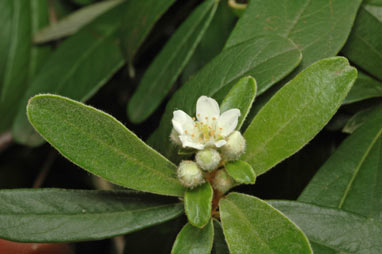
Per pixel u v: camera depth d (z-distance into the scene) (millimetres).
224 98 162
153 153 155
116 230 156
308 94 155
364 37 171
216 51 187
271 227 150
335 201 162
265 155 157
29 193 158
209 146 157
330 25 168
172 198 160
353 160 164
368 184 162
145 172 156
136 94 186
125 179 154
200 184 155
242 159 158
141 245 179
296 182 178
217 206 159
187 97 169
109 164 154
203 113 159
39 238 155
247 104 158
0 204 156
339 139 176
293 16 171
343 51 171
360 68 171
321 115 154
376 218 159
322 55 167
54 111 151
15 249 175
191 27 182
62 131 151
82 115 151
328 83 154
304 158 178
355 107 171
